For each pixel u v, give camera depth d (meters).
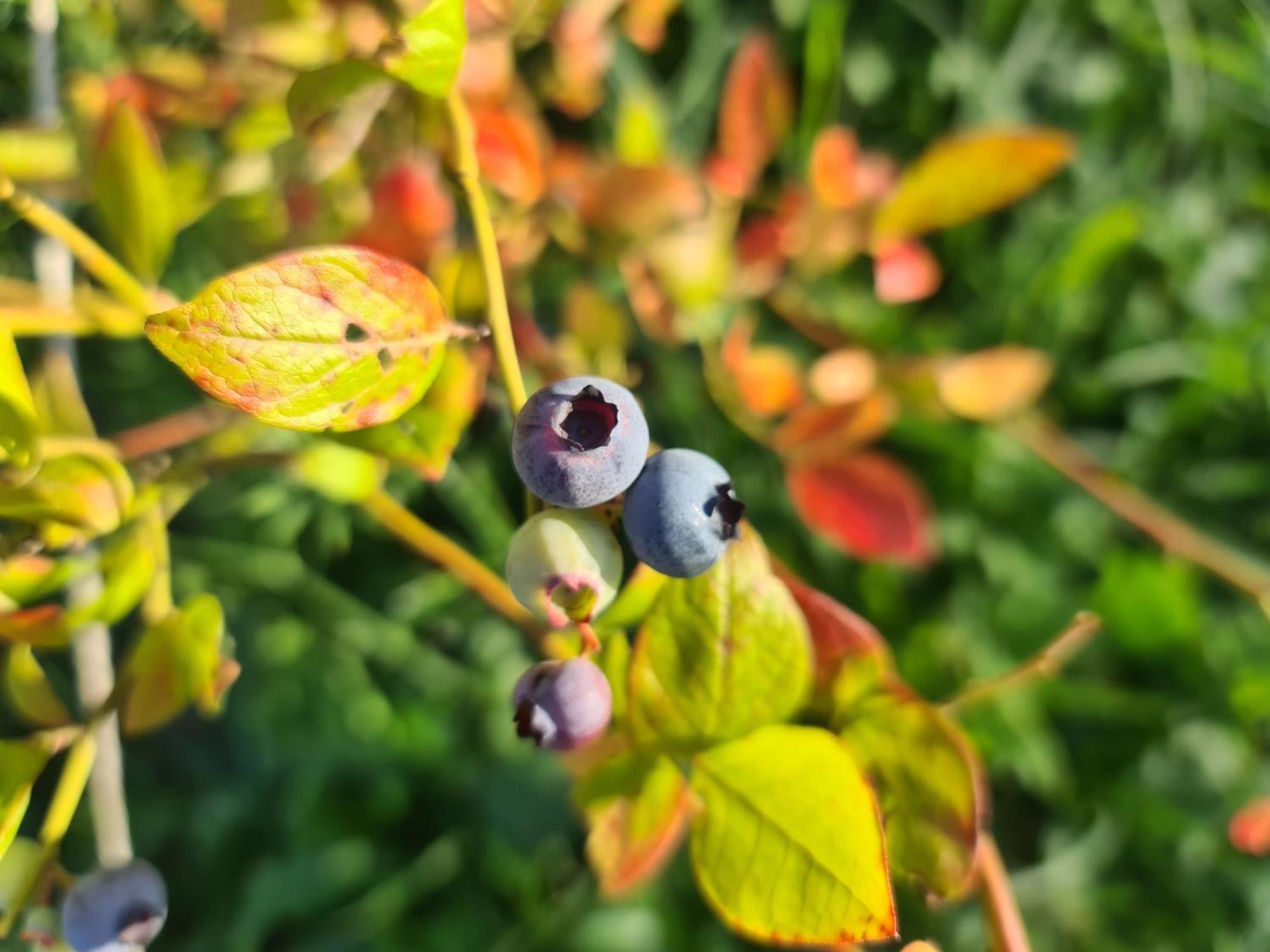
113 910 0.14
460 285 0.15
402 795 0.33
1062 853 0.29
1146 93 0.34
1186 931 0.28
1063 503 0.31
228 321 0.10
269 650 0.31
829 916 0.12
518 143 0.19
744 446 0.30
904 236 0.23
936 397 0.22
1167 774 0.29
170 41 0.22
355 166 0.21
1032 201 0.33
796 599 0.14
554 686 0.11
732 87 0.23
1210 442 0.32
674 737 0.13
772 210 0.28
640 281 0.22
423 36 0.12
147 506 0.15
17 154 0.18
